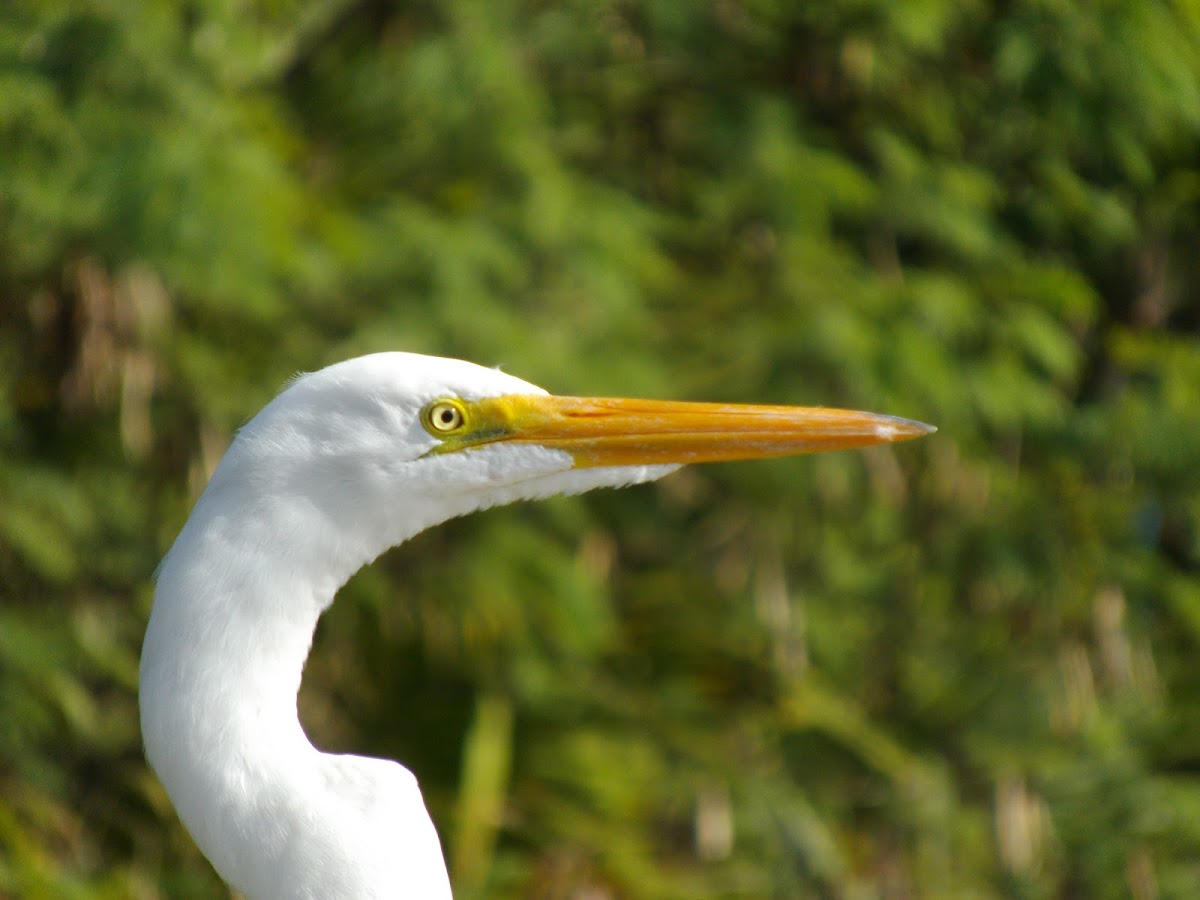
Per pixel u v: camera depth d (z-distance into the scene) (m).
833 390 9.29
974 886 10.09
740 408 4.32
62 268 8.52
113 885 8.55
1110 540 10.30
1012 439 10.34
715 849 9.51
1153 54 9.13
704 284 9.96
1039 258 10.34
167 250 7.64
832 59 9.85
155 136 7.72
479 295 8.52
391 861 3.71
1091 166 10.29
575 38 9.54
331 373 3.91
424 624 9.47
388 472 3.90
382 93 9.15
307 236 8.58
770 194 9.27
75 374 8.63
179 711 3.68
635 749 9.79
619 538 10.20
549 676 9.53
